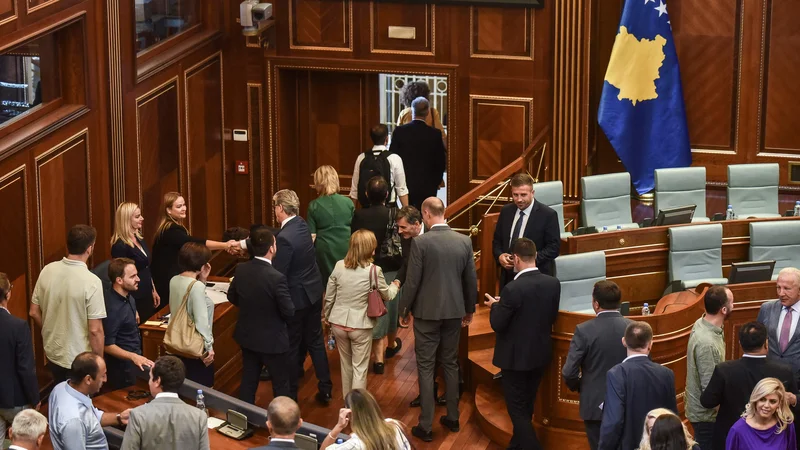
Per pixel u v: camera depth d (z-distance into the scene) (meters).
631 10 10.69
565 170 10.77
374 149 9.57
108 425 6.35
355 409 5.21
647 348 6.18
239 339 7.53
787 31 10.99
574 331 7.09
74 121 8.30
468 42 10.88
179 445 5.64
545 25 10.62
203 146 10.75
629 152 10.94
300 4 11.08
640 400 6.11
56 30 7.99
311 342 8.22
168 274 8.36
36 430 5.45
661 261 9.41
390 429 5.22
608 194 9.85
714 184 11.52
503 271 8.23
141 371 7.09
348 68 11.16
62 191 8.23
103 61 8.67
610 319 6.69
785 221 9.50
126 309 7.23
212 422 6.54
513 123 10.97
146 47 9.61
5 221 7.54
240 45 11.23
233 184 11.56
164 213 8.39
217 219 11.17
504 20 10.74
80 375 5.90
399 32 11.00
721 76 11.25
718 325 6.68
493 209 11.12
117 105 8.87
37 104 8.09
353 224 8.68
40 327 7.91
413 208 8.04
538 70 10.75
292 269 7.92
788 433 6.07
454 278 7.59
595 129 11.30
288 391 7.70
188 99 10.34
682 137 11.02
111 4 8.66
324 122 11.78
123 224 7.87
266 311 7.45
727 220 9.79
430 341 7.69
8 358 6.40
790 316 7.00
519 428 7.26
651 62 10.82
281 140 11.54
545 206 8.09
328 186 8.73
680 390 7.64
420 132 10.23
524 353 7.14
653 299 9.51
